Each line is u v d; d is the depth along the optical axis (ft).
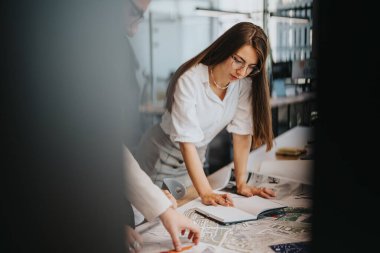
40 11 3.17
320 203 3.21
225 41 4.12
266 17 4.53
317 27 2.97
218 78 4.25
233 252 3.12
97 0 3.16
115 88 3.28
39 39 3.20
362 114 2.96
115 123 3.31
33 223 3.40
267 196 4.19
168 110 4.47
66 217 3.38
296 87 4.77
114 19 3.24
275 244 3.20
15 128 3.31
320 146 3.14
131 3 3.67
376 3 2.77
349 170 3.07
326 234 3.21
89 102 3.26
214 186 4.65
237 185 4.49
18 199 3.38
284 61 4.70
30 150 3.34
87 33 3.19
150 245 3.28
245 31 4.02
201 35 11.46
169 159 4.82
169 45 11.79
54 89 3.26
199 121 4.45
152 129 4.88
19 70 3.24
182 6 11.68
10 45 3.20
